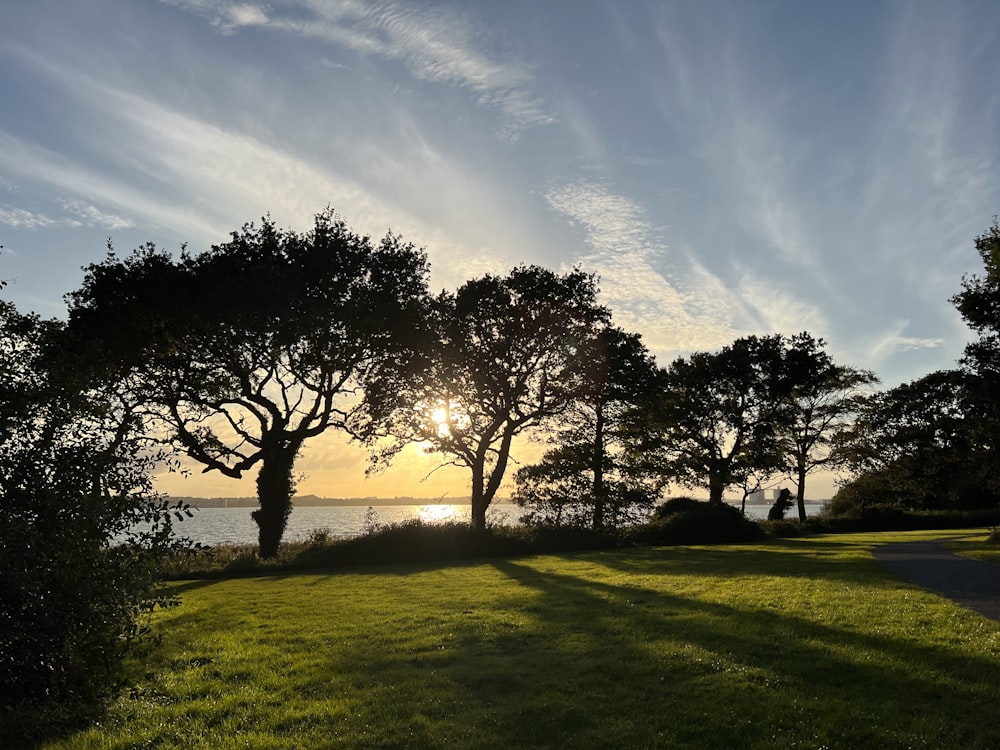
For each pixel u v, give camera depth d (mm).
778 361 48500
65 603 7531
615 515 38094
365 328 30531
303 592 18328
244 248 30578
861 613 11898
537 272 37875
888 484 56406
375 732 6961
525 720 7207
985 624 10578
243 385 30734
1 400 7891
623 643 10359
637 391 39031
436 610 14117
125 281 28812
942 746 6145
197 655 10836
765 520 49969
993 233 27266
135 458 8617
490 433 37875
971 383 30250
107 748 6699
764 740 6434
